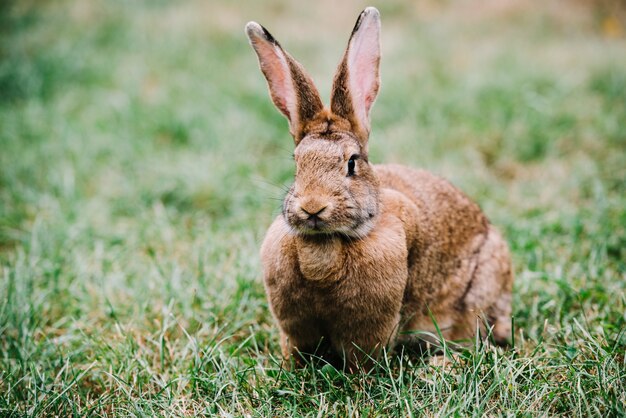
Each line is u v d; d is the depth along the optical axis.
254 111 7.84
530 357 3.72
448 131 7.37
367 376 3.67
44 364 3.97
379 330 3.63
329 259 3.42
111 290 4.77
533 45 10.24
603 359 3.61
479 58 9.44
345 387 3.58
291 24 11.18
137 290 4.70
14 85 8.59
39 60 9.10
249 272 4.78
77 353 4.08
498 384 3.41
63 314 4.62
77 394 3.74
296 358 3.89
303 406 3.54
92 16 11.27
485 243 4.46
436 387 3.49
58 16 11.20
